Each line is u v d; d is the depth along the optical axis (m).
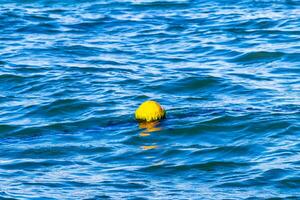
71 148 39.97
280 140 40.03
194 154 38.53
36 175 36.19
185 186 34.69
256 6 74.50
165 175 36.03
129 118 44.69
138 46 62.66
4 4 77.88
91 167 37.25
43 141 41.25
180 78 52.56
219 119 43.31
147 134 41.66
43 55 59.75
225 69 55.22
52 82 52.53
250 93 49.22
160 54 60.09
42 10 75.19
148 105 43.91
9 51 60.91
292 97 47.94
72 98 48.59
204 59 58.28
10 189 34.28
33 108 47.06
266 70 54.62
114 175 36.09
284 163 36.72
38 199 33.16
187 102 47.78
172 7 75.88
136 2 77.88
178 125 42.69
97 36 65.88
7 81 52.97
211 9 74.38
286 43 61.19
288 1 75.69
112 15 73.12
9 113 46.34
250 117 43.38
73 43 63.31
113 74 54.41
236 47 60.91
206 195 33.59
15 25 69.19
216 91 50.16
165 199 33.22
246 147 39.16
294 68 54.88
